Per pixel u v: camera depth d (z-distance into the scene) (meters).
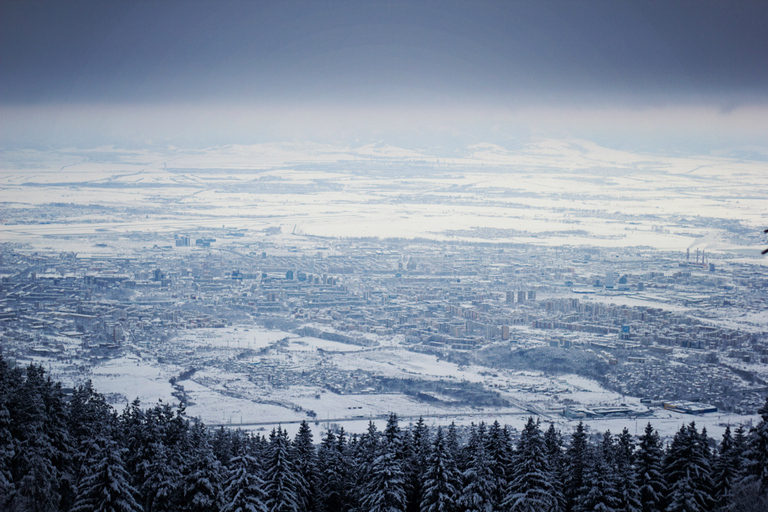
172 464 136.00
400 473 142.25
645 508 143.75
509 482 144.88
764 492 139.50
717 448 162.12
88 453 140.12
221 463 147.88
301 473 150.75
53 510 135.50
